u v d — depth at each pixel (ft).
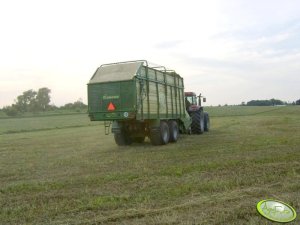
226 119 123.54
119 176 27.09
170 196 20.51
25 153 48.19
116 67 45.57
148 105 45.88
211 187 21.98
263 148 39.01
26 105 386.93
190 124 61.31
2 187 25.52
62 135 85.20
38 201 21.07
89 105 45.42
